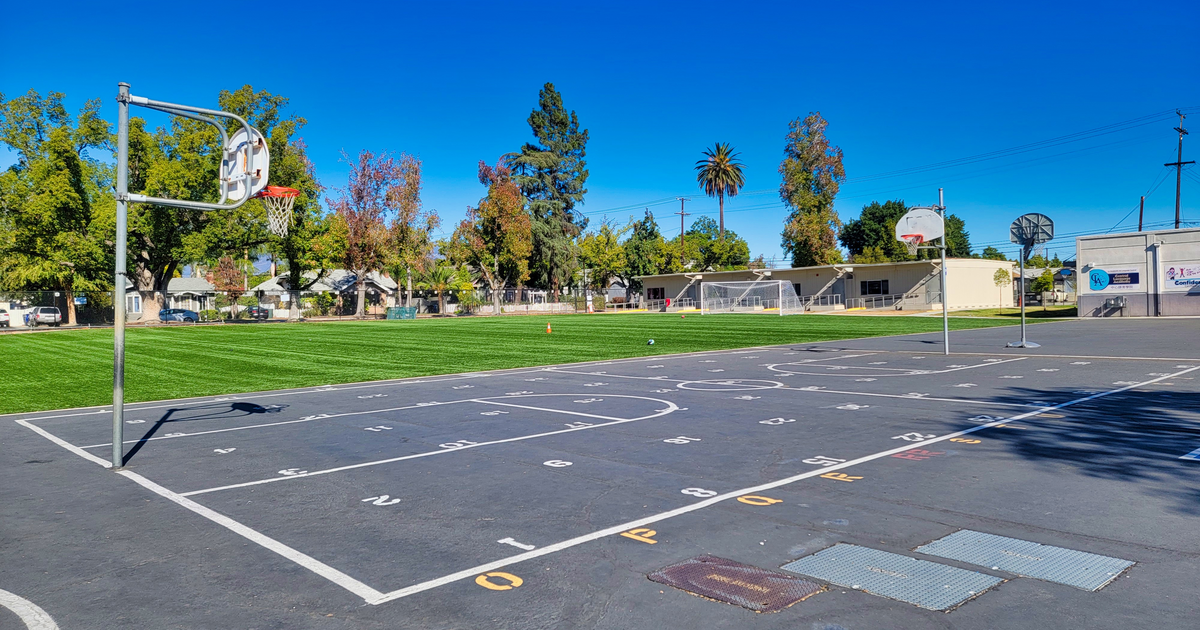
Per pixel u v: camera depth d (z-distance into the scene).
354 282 79.31
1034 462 7.74
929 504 6.31
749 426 10.48
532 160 85.25
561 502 6.70
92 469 8.48
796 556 5.15
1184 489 6.55
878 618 4.13
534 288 86.25
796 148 79.19
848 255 103.69
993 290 62.44
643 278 83.12
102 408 13.87
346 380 18.23
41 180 47.94
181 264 57.75
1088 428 9.55
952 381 15.17
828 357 22.09
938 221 22.95
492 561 5.21
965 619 4.07
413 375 19.20
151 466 8.62
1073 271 66.94
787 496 6.70
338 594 4.68
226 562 5.31
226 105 54.56
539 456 8.76
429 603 4.50
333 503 6.84
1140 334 28.38
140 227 49.44
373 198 62.94
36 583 4.95
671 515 6.21
